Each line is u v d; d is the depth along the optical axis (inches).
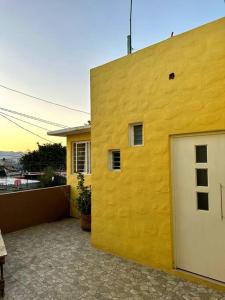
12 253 222.4
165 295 148.9
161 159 185.6
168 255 179.8
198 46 167.9
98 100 232.5
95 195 234.4
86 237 269.7
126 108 209.3
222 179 160.1
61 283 165.5
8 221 294.5
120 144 213.6
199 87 166.9
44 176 668.1
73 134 378.6
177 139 180.9
